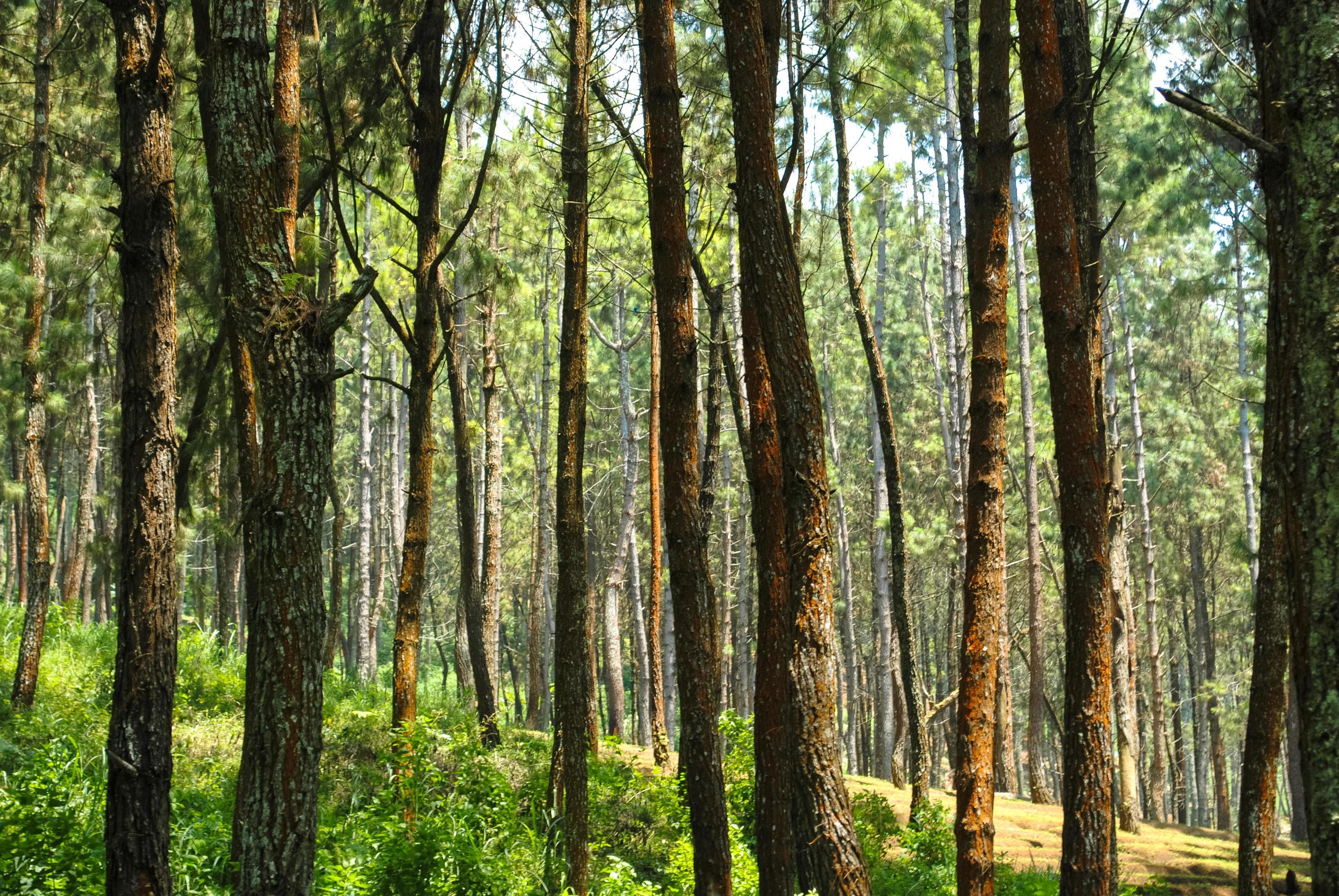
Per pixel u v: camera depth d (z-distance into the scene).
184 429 12.45
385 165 10.80
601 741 16.53
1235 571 35.94
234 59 5.07
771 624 5.55
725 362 9.19
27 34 16.83
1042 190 6.06
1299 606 2.56
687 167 12.27
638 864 10.40
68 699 12.34
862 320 11.12
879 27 10.43
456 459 14.54
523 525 36.59
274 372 4.88
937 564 34.72
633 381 38.59
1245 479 23.94
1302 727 2.55
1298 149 2.60
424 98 9.43
